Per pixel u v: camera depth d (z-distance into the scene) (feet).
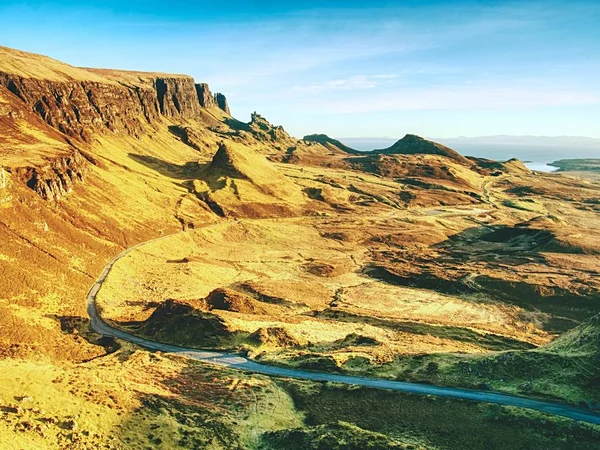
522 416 211.41
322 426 202.39
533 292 500.74
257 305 428.97
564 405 222.28
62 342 309.83
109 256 519.60
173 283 492.13
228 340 326.85
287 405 235.40
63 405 190.60
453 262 636.89
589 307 464.65
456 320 446.19
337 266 629.10
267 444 194.80
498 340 378.12
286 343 329.93
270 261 640.17
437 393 240.73
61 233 483.10
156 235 640.17
